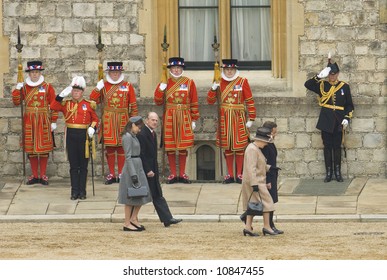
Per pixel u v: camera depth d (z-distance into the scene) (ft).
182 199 280.92
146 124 257.55
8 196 284.41
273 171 244.01
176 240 238.48
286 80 303.89
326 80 296.30
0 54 301.84
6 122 301.63
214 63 309.83
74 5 302.25
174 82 294.87
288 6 302.25
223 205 275.59
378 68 301.02
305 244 232.12
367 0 300.20
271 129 240.94
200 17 310.45
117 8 302.45
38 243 235.20
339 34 300.81
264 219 243.40
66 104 282.77
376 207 271.69
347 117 295.07
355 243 232.73
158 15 304.71
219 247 229.25
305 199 280.10
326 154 297.12
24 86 295.07
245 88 295.07
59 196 284.20
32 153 295.69
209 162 305.94
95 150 295.48
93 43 302.66
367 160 301.43
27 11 302.04
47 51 302.66
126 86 294.46
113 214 267.80
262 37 309.42
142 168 249.96
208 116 302.45
